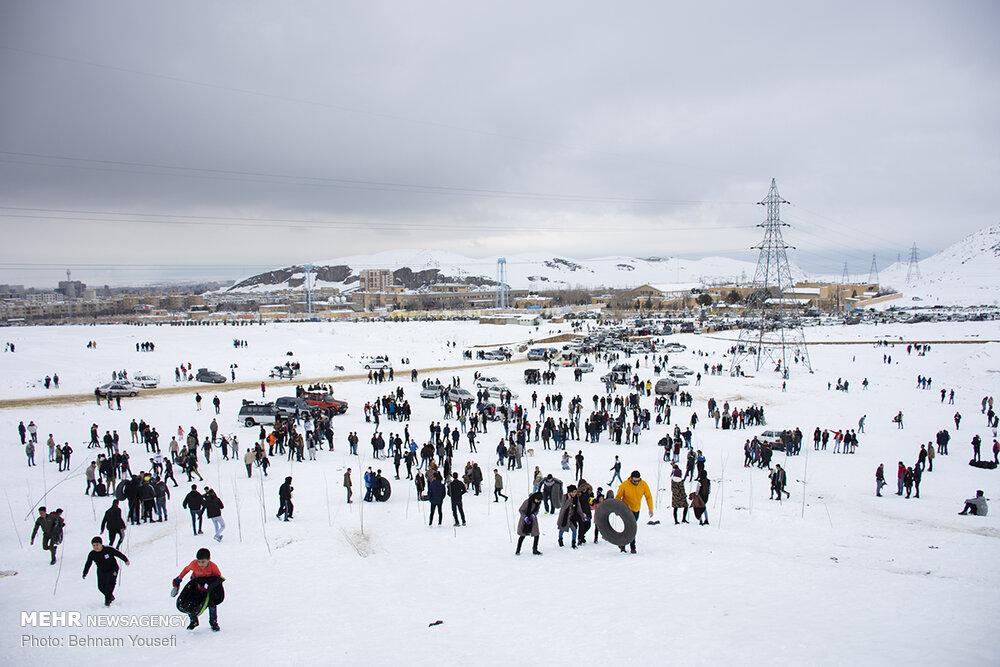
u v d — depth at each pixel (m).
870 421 60.56
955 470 41.22
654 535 24.06
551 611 16.36
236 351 103.56
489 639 14.86
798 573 19.16
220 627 16.38
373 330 157.00
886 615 15.59
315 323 182.50
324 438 48.62
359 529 26.19
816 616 15.48
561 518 22.44
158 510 28.38
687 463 37.16
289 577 20.53
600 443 49.25
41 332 132.75
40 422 53.00
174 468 39.00
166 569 21.70
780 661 12.84
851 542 24.38
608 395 69.56
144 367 85.12
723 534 24.44
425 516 28.16
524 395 73.12
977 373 91.56
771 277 112.00
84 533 26.97
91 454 43.88
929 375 92.38
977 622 15.09
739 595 17.11
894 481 37.91
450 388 65.88
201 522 25.88
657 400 60.69
